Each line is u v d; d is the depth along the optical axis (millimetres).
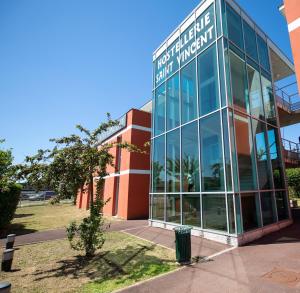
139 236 10039
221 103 9516
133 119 18125
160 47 15164
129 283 5039
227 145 8875
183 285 4750
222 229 8438
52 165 6906
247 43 11789
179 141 11797
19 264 6680
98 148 8094
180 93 12328
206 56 10891
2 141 17656
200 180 9883
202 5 11781
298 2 8750
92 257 7176
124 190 17188
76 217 18266
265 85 12414
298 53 8422
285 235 8703
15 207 12867
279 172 11445
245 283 4652
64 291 4789
